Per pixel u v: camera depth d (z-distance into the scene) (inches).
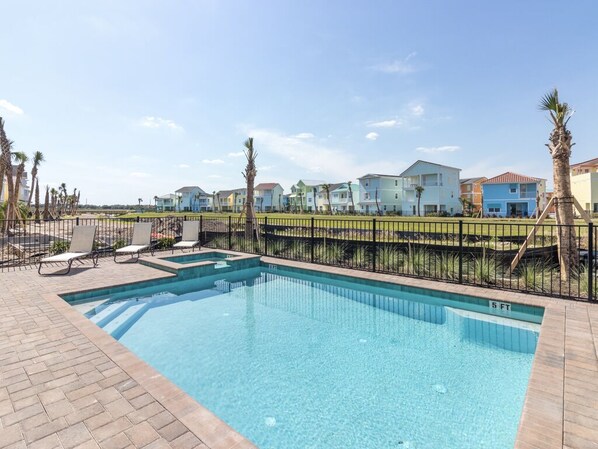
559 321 160.1
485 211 1619.1
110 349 129.9
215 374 138.6
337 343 171.2
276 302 243.6
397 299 249.1
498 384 129.3
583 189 1275.8
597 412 87.7
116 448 75.2
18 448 75.4
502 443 94.6
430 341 173.3
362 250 339.0
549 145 258.1
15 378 107.7
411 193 1772.9
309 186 2753.4
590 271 195.8
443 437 98.0
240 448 75.0
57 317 167.0
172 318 208.7
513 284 241.3
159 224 606.5
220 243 480.1
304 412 112.2
